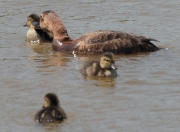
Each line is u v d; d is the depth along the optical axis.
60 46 19.45
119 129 12.71
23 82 15.85
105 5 25.02
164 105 14.03
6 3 25.27
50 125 12.89
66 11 24.33
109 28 22.12
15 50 19.64
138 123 13.02
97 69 16.39
